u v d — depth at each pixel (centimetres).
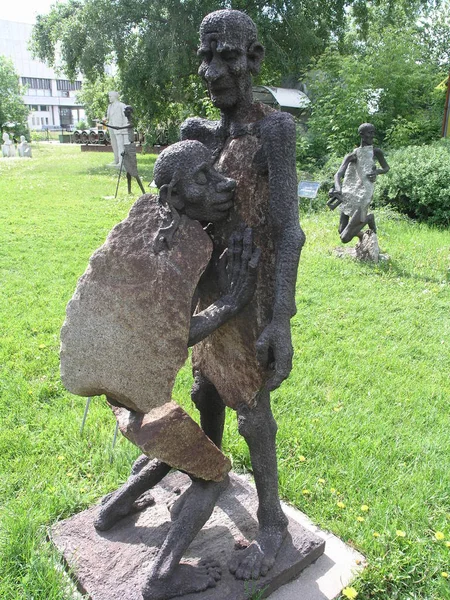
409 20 2220
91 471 315
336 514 283
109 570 229
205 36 193
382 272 708
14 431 347
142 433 198
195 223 199
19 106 3628
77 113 6191
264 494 237
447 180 1027
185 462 207
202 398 259
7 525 262
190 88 1758
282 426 357
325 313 572
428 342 512
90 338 192
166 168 190
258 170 197
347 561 250
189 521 216
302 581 237
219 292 218
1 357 447
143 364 191
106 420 365
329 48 1577
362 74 1479
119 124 1809
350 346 493
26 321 521
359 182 745
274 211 192
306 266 727
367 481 307
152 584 211
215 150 213
